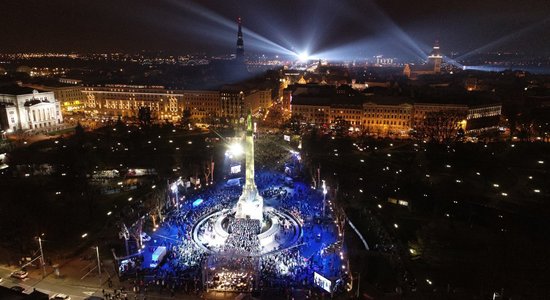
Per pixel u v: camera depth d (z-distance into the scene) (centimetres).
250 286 9294
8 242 11362
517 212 13475
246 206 12631
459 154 19100
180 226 12494
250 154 12481
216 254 10519
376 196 15025
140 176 17175
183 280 9500
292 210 13562
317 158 19862
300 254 10825
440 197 14788
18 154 19338
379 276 9975
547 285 9506
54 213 13162
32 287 9300
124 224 11556
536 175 16838
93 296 8206
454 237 11975
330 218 12988
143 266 10256
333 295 8981
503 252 10888
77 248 11162
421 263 10800
